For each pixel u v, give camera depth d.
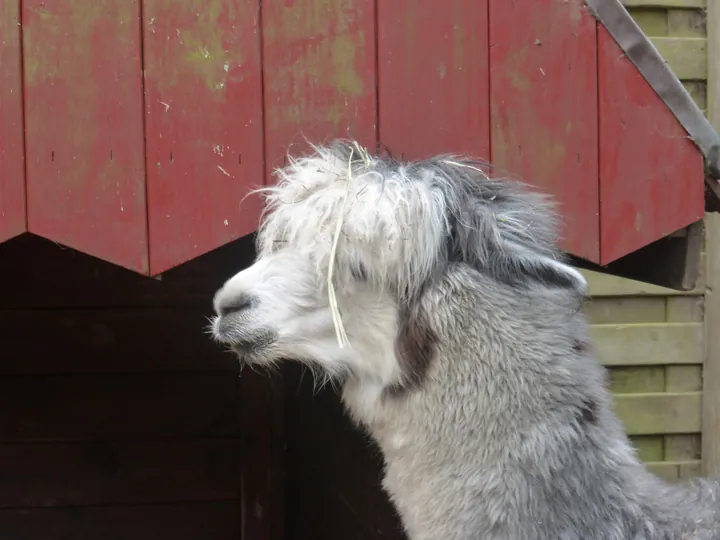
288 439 2.52
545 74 1.65
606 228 1.66
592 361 1.56
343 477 2.22
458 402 1.50
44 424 2.30
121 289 2.30
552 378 1.50
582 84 1.65
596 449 1.50
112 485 2.34
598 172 1.66
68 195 1.58
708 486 1.61
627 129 1.66
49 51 1.57
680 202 1.67
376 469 2.02
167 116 1.59
